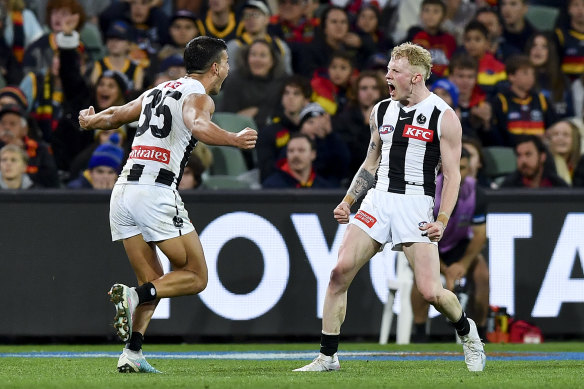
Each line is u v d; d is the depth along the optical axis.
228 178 36.16
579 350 29.97
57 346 31.88
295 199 32.50
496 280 32.88
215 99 40.31
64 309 32.28
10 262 32.31
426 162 19.47
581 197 32.88
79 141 38.38
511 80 39.78
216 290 32.41
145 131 19.22
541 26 47.56
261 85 39.69
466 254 32.00
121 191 19.27
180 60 40.06
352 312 32.78
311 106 35.69
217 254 32.38
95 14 46.28
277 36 43.75
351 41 42.88
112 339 32.97
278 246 32.47
